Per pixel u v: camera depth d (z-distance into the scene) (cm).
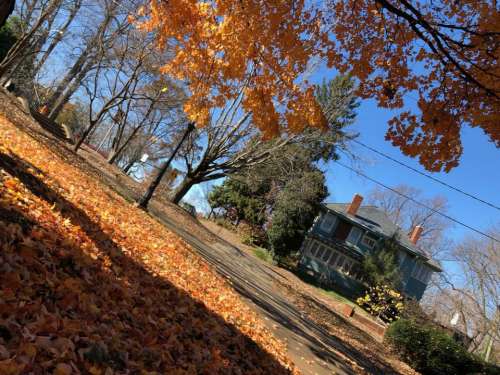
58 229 499
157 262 730
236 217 4103
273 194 3256
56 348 281
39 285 347
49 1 2058
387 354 1706
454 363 1702
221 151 2712
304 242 3653
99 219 753
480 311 3459
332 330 1457
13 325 275
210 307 644
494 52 469
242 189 3953
